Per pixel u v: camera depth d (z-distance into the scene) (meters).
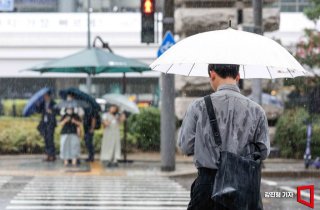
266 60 11.65
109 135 42.12
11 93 87.25
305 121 45.22
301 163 42.97
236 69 11.73
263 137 11.32
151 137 50.78
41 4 93.81
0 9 63.53
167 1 38.91
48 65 45.44
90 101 43.88
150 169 40.69
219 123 11.24
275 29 49.22
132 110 42.41
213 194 10.63
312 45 49.41
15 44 86.81
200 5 48.12
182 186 33.47
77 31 87.06
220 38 12.02
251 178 10.66
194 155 11.36
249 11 47.75
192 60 11.67
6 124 53.38
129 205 26.84
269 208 26.02
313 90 48.88
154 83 84.12
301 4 88.50
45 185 33.34
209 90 47.97
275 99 49.78
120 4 94.06
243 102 11.38
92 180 35.66
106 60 44.00
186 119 11.47
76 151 42.28
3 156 48.88
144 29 38.12
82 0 91.31
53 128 45.03
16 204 26.83
